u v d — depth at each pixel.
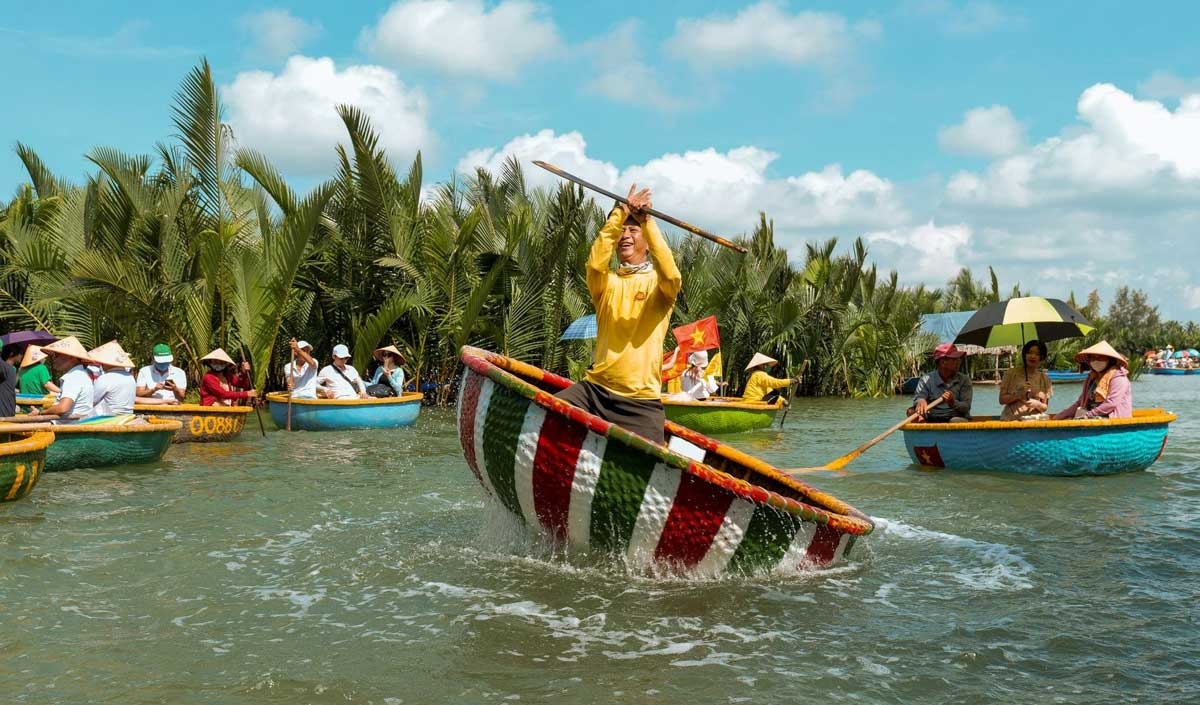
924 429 10.00
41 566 5.39
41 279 16.83
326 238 20.41
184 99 16.70
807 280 27.03
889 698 3.57
